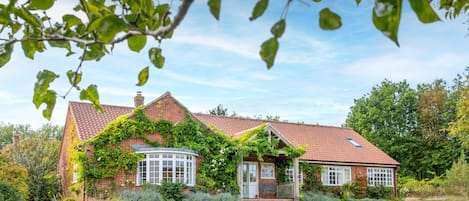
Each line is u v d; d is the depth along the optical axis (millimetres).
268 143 28047
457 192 35312
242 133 29719
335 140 36750
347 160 33812
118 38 1843
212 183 26422
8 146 36000
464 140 36750
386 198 34344
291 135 35312
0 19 2082
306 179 32062
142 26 2023
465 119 36031
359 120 51156
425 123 49281
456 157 45906
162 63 2180
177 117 27438
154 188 24578
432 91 49250
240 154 27375
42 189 32156
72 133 28922
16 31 2271
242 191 27531
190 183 25984
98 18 1760
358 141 38156
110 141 25453
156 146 26375
